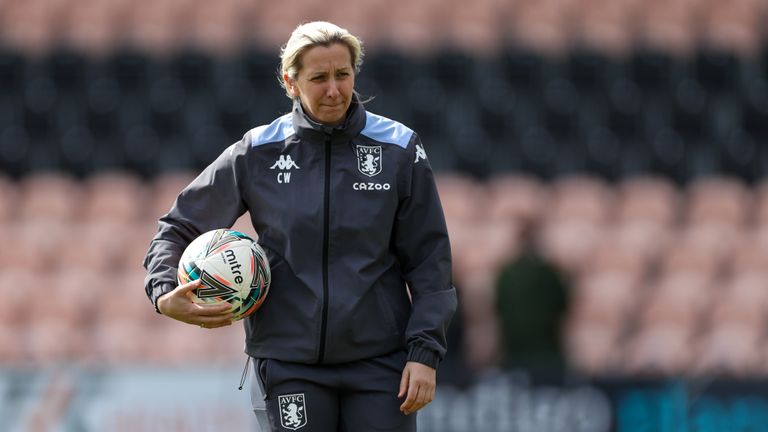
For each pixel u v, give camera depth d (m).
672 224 41.28
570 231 40.34
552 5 49.38
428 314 12.76
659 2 49.38
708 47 47.53
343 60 12.41
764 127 46.47
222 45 48.16
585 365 35.19
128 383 24.58
